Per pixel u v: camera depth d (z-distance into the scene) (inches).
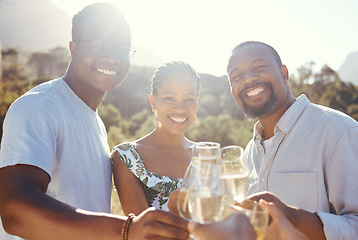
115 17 78.8
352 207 69.2
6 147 60.2
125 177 87.0
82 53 76.4
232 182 55.1
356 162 71.5
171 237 46.6
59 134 68.3
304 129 80.2
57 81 75.5
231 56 91.9
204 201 45.1
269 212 47.4
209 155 57.0
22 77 1576.0
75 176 71.1
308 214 61.5
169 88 90.4
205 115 1067.3
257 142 89.7
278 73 87.5
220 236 37.6
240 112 596.7
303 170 78.0
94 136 78.8
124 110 1332.4
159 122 94.0
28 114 62.9
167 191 88.7
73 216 50.6
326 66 957.2
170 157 92.7
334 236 61.1
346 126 74.5
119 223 49.4
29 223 51.1
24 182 56.1
